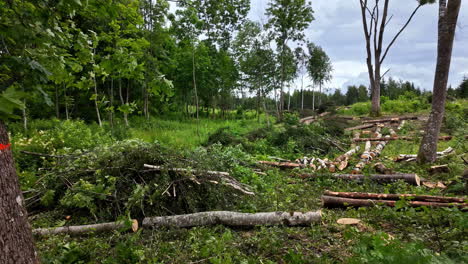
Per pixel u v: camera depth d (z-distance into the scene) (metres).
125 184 4.67
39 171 5.46
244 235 3.81
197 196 4.66
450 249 2.88
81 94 15.66
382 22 18.80
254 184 6.02
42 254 2.92
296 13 19.81
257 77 21.62
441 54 7.12
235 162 7.08
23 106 1.27
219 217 4.02
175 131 15.60
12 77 1.90
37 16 2.00
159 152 5.16
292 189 5.98
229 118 27.91
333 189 6.00
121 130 11.49
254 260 2.98
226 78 24.75
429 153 7.42
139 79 2.80
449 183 5.55
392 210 4.20
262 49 20.86
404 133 13.12
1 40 1.88
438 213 3.88
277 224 3.99
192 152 6.11
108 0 2.33
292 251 2.96
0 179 1.83
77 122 9.90
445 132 11.95
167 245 3.38
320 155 9.97
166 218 4.03
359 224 3.96
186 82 22.03
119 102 19.17
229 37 25.91
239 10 24.58
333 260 3.02
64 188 4.68
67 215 4.35
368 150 9.67
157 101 23.36
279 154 10.04
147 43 2.75
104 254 3.19
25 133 9.37
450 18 6.82
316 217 4.02
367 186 5.94
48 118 15.48
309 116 23.80
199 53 19.84
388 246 2.33
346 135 13.92
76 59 2.77
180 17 12.30
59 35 2.30
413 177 5.86
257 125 20.00
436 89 7.28
